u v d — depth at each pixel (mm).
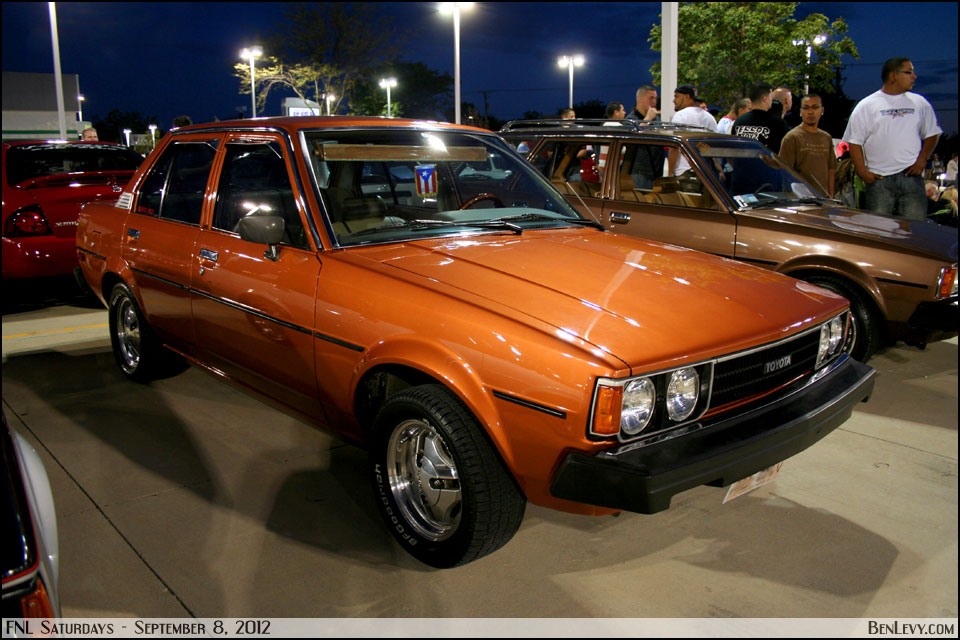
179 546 2803
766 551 2826
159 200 4113
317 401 3090
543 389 2293
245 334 3357
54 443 3725
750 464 2422
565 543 2883
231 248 3430
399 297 2688
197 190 3848
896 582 2627
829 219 4910
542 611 2441
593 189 5770
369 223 3229
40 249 6211
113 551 2762
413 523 2740
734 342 2480
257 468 3484
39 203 6211
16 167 6852
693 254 3355
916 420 4113
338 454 3650
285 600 2482
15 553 1463
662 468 2209
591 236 3484
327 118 3488
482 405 2408
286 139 3266
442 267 2852
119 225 4344
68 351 5332
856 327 4668
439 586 2584
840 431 3969
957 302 4441
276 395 3369
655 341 2365
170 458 3574
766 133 7051
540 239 3326
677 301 2656
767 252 4832
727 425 2475
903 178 6453
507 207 3779
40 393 4438
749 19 25812
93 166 7547
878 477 3436
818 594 2555
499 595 2533
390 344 2648
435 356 2518
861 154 6551
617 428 2242
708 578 2646
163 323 4023
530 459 2363
